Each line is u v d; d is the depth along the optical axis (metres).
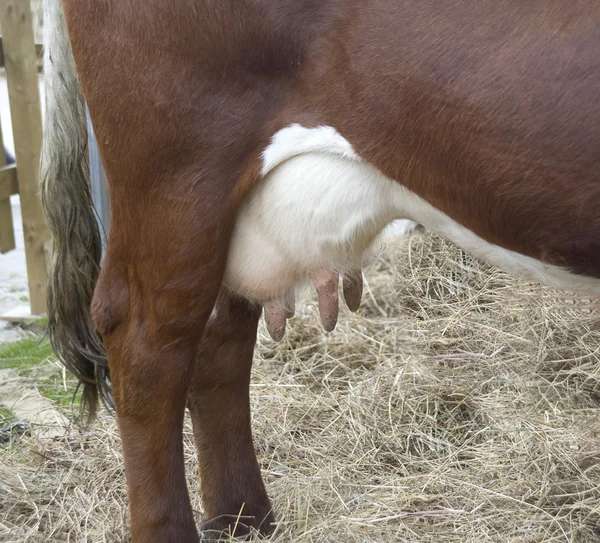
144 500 1.96
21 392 3.19
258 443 2.81
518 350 3.26
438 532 2.31
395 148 1.65
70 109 2.05
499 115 1.52
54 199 2.11
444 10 1.55
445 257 3.68
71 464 2.71
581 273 1.66
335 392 3.12
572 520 2.33
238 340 2.17
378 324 3.68
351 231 1.82
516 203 1.58
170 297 1.85
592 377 2.98
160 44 1.69
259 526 2.27
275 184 1.79
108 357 1.97
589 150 1.48
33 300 3.92
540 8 1.49
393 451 2.79
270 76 1.70
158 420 1.94
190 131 1.73
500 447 2.70
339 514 2.38
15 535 2.35
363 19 1.61
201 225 1.79
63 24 2.00
